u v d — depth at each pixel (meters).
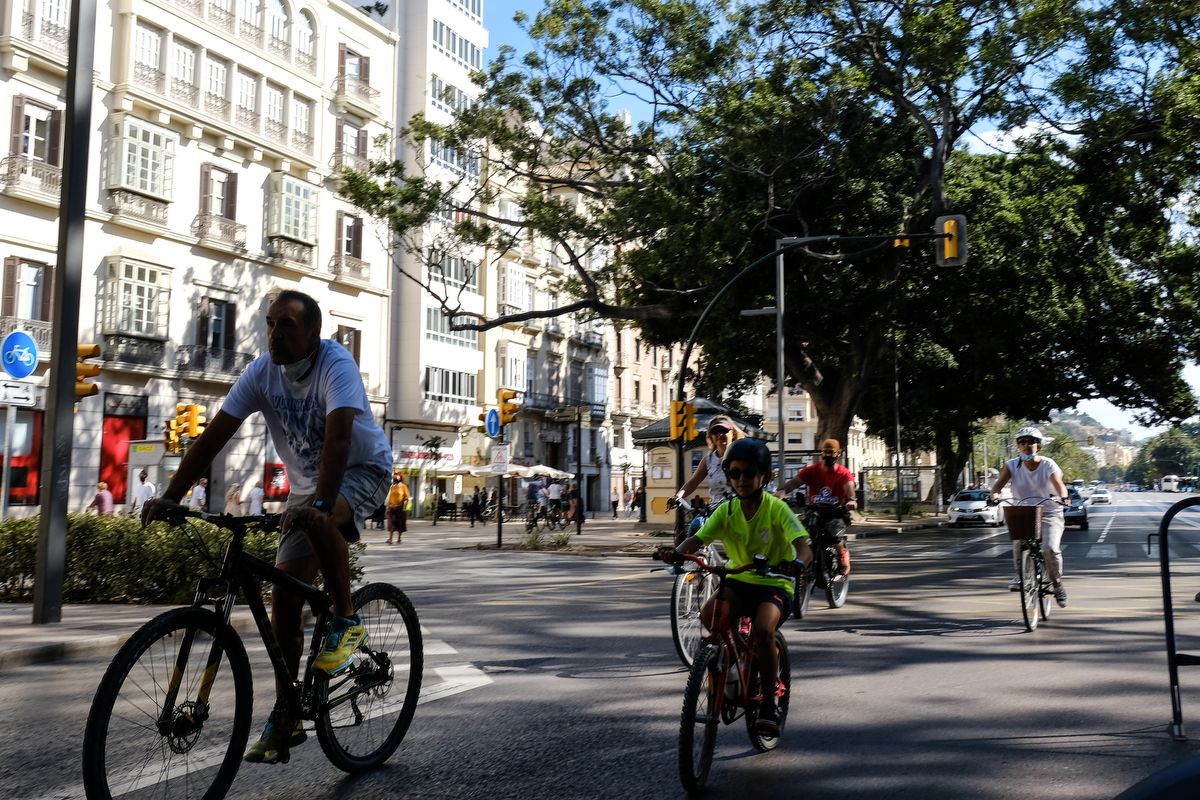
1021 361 39.41
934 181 24.84
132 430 33.00
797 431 95.06
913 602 11.98
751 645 4.91
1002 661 7.68
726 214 24.56
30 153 30.03
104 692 3.45
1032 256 34.25
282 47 39.00
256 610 4.09
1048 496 9.85
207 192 35.84
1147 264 36.66
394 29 47.97
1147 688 6.59
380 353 44.41
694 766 4.36
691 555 5.12
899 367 43.38
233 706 3.97
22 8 29.64
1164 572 5.48
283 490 38.22
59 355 9.79
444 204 24.91
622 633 9.48
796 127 24.16
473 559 21.36
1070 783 4.50
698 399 33.62
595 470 67.06
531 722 5.68
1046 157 26.59
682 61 23.34
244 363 36.91
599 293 27.89
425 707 6.08
